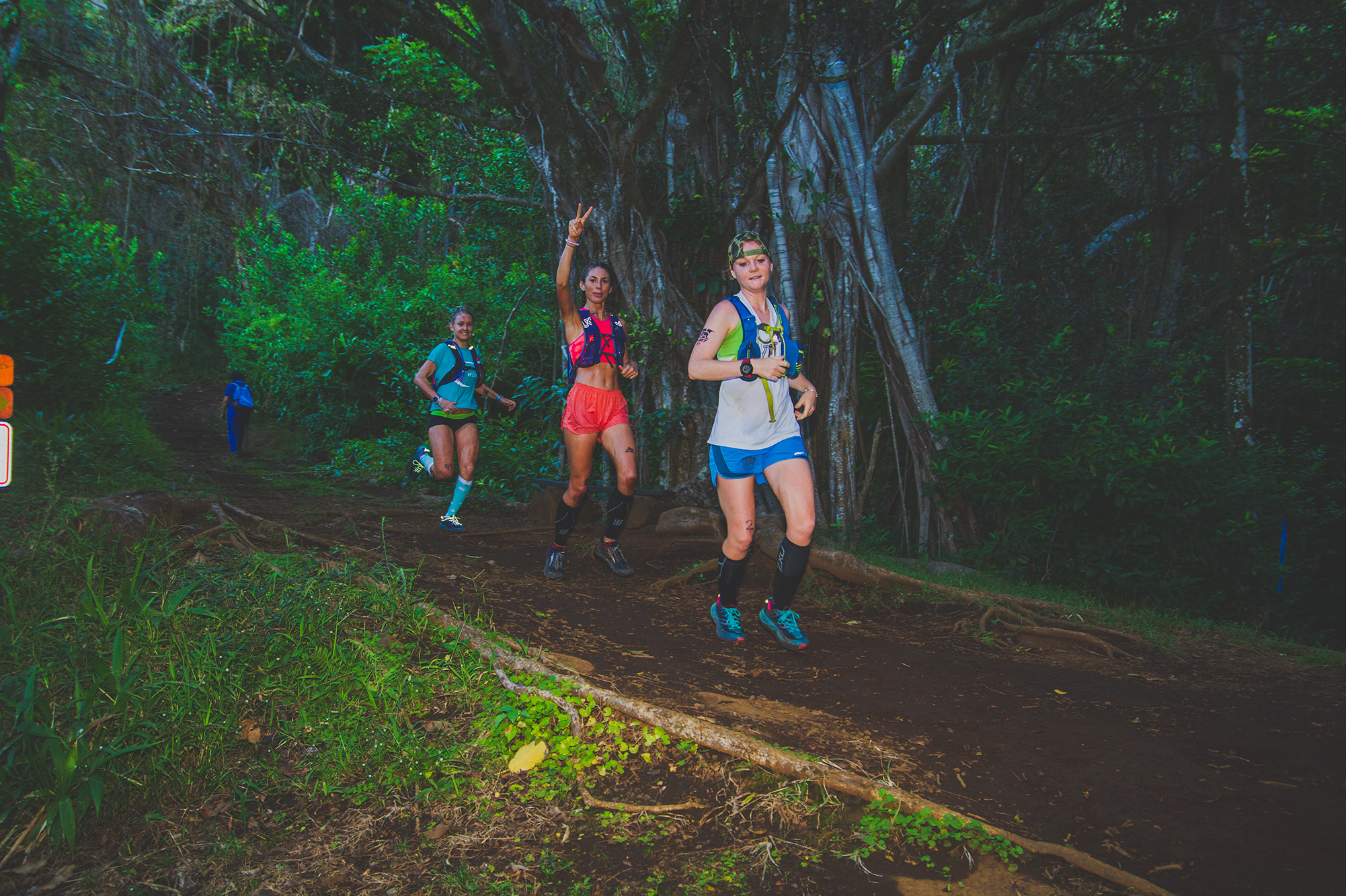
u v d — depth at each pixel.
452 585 4.12
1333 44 9.48
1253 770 2.66
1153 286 11.83
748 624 4.27
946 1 7.41
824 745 2.70
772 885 1.94
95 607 2.84
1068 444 6.03
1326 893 1.95
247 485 7.82
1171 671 3.96
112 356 7.66
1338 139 10.91
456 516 6.02
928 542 7.28
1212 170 11.42
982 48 7.58
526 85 7.79
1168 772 2.60
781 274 7.76
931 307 8.78
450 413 6.09
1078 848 2.14
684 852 2.08
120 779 2.14
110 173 14.75
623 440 4.72
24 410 6.15
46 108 13.43
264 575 3.45
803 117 7.91
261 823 2.13
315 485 8.62
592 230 8.22
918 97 8.00
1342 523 10.51
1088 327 9.50
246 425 12.78
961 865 2.04
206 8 16.56
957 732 2.89
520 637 3.47
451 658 3.00
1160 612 5.58
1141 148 12.17
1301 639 6.77
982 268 9.04
